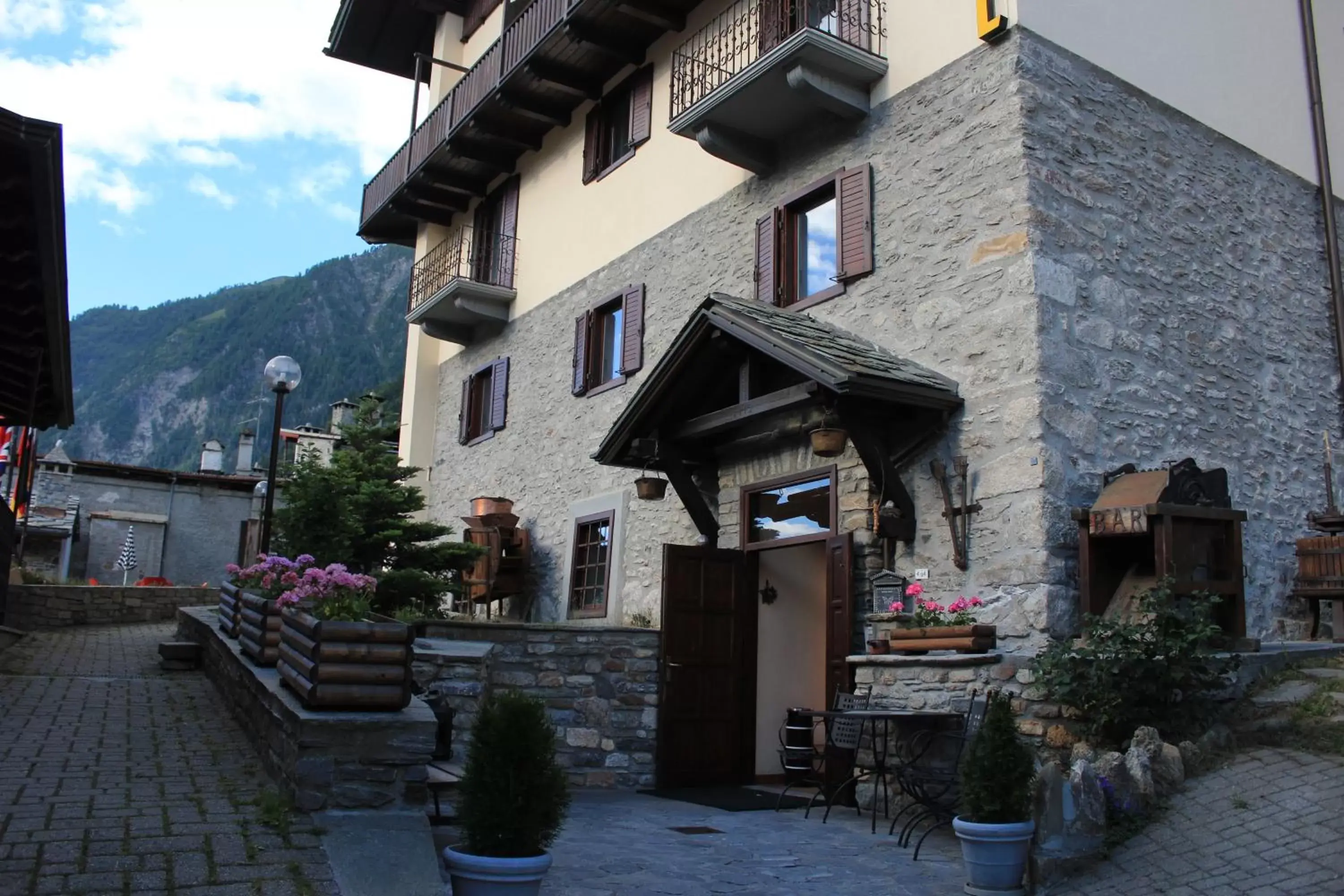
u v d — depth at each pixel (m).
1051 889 5.02
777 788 8.93
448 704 6.87
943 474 8.01
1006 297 7.89
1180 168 9.22
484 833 4.16
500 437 15.12
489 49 14.38
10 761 5.80
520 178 15.50
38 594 14.45
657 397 9.39
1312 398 10.00
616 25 12.49
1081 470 7.66
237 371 166.62
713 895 4.94
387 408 18.61
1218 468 7.96
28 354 8.93
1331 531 9.19
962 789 5.27
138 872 4.07
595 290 13.27
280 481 13.28
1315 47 11.02
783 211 10.15
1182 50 9.55
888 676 7.54
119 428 168.25
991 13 8.34
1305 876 4.63
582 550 12.80
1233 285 9.45
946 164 8.59
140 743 6.49
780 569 10.02
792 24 10.16
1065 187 8.16
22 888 3.81
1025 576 7.35
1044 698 6.42
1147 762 5.68
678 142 12.04
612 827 6.69
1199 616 6.24
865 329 9.07
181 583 26.44
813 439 7.77
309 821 4.74
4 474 16.45
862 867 5.64
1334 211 10.93
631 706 8.86
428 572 12.75
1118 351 8.20
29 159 5.73
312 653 5.21
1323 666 7.32
